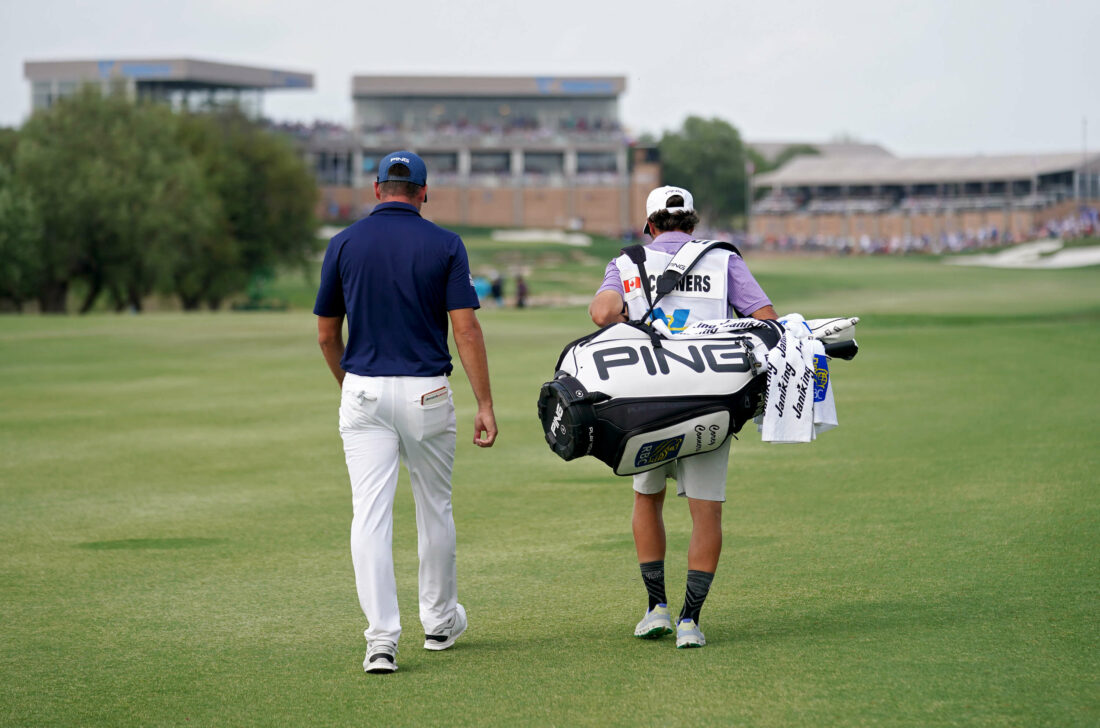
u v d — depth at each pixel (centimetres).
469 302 888
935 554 1161
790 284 9975
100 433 2212
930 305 7256
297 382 3108
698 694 759
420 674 830
